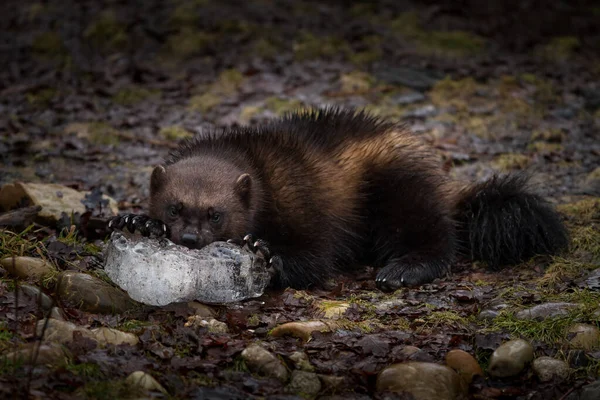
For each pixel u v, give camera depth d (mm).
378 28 21906
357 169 11180
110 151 15312
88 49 21031
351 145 11297
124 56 20578
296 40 21109
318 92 18391
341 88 18516
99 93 18500
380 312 9078
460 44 21406
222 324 8375
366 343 8062
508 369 7770
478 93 18297
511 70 20000
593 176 14148
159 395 6738
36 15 22453
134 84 19203
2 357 6871
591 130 16812
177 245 8695
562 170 14633
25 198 11109
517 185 11375
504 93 18453
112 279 8680
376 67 19688
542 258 10836
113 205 11750
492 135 16359
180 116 17359
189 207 9375
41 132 16078
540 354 8117
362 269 11102
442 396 7238
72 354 7156
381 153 11359
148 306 8641
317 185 10562
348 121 11656
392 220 11133
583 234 11273
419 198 11078
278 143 10695
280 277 9922
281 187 10227
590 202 12562
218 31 21531
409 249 10984
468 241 11320
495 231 10945
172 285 8422
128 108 17906
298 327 8250
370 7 23078
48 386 6559
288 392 7219
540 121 17219
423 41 21438
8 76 19547
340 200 10797
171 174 9664
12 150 14727
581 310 8734
